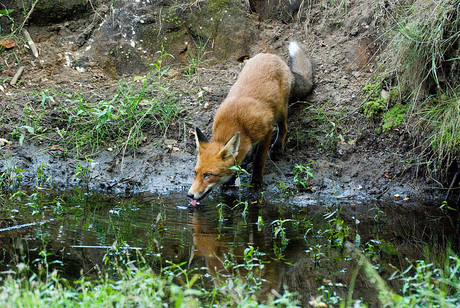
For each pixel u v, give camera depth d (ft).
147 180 29.94
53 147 30.99
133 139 31.32
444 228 24.43
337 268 19.44
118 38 37.11
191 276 18.12
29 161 30.22
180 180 30.04
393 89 32.27
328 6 38.65
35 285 15.61
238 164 27.30
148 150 31.42
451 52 29.09
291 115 33.09
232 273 18.43
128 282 15.88
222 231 22.97
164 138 32.01
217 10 37.99
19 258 18.93
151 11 37.70
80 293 15.24
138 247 20.58
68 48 36.94
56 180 29.45
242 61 37.88
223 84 35.47
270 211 26.30
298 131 32.19
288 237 22.54
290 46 34.53
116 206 26.11
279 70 30.50
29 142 31.14
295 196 28.71
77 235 21.63
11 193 27.50
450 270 18.30
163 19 37.58
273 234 22.79
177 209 25.93
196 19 37.76
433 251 21.34
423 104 30.58
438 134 28.76
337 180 29.94
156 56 37.19
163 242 21.29
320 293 17.30
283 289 17.44
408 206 27.91
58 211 24.94
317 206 27.48
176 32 37.70
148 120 32.58
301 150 31.42
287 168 30.55
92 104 32.53
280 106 29.84
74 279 17.40
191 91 34.88
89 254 19.63
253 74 29.78
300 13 39.14
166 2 38.01
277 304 16.05
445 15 27.53
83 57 36.55
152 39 37.40
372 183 29.84
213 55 37.60
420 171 30.09
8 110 32.37
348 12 37.86
